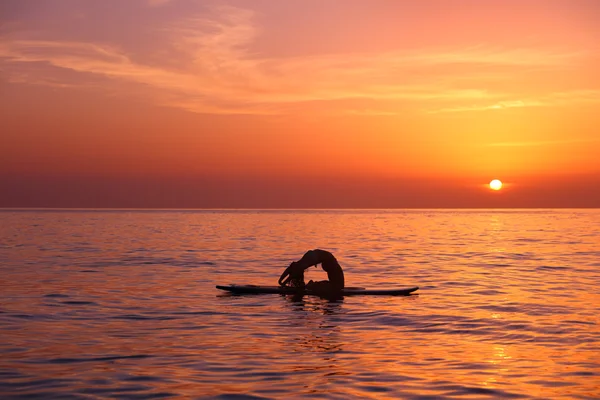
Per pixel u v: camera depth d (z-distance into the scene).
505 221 122.50
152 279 21.83
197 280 21.75
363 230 70.81
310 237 53.75
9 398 7.80
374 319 14.16
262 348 10.96
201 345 11.18
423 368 9.51
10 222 93.12
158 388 8.30
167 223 95.56
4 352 10.38
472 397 7.96
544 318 14.18
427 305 16.28
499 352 10.69
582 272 25.03
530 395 8.06
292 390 8.23
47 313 14.45
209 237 52.88
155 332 12.41
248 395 8.00
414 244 44.12
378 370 9.38
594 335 12.20
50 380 8.64
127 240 47.09
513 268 26.70
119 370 9.26
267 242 45.66
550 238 53.75
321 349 10.90
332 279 19.05
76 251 34.94
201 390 8.22
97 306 15.65
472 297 17.83
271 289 18.67
